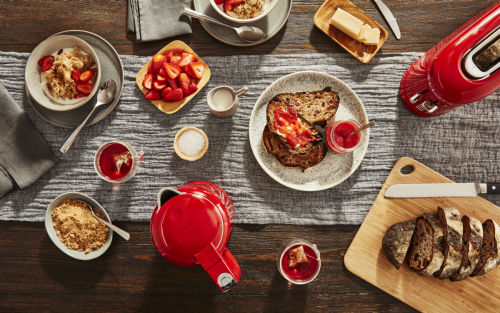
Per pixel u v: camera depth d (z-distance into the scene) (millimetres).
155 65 1096
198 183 1097
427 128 1147
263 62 1148
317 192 1141
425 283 1113
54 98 1106
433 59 995
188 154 1116
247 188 1143
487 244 1076
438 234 1060
